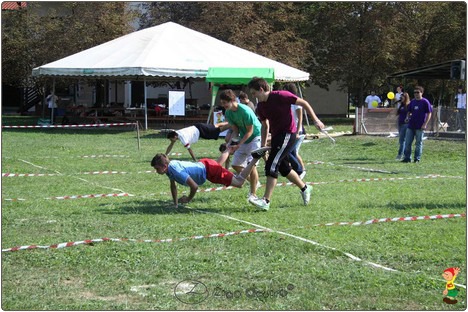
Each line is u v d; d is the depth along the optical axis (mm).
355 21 33750
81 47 33375
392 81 37156
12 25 34344
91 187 10484
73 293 5180
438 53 36344
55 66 26172
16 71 35375
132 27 36406
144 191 10070
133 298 5070
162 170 8305
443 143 18859
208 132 11297
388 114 23047
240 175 8484
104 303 4922
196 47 26641
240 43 31953
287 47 32438
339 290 5219
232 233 6992
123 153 16484
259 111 8391
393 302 4988
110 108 28672
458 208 8586
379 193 9836
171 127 27109
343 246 6477
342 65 34219
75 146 18500
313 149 17984
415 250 6375
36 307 4840
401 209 8492
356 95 41500
